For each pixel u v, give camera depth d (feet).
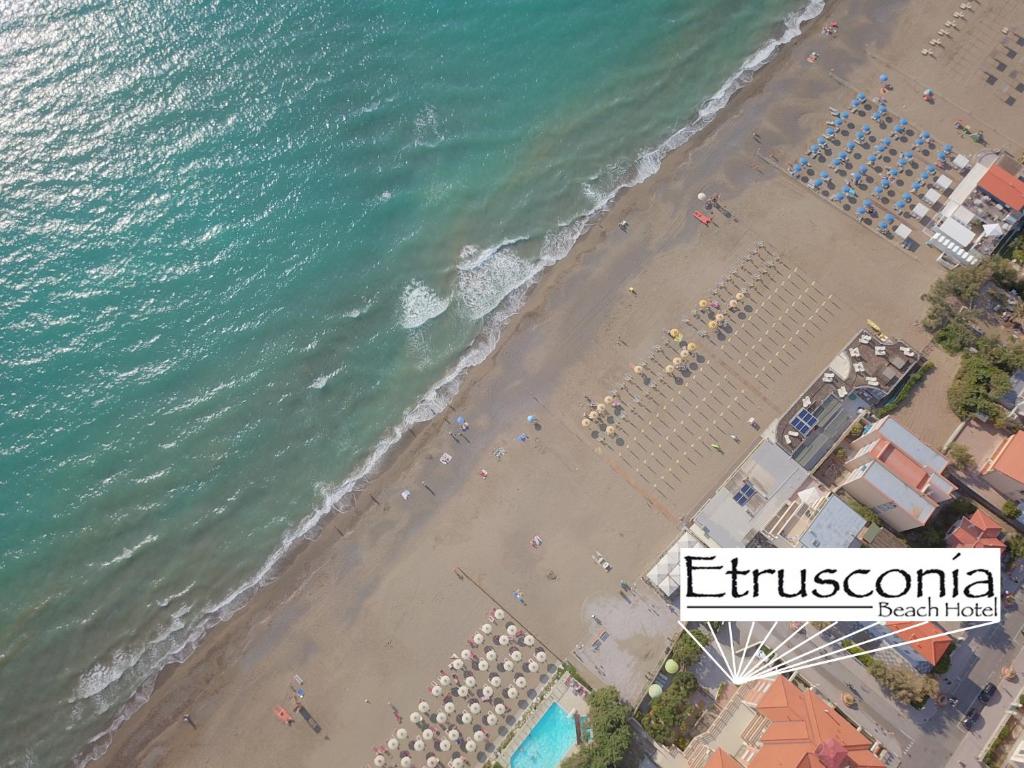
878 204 256.32
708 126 273.54
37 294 244.63
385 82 276.41
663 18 289.74
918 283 247.29
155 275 249.34
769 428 230.89
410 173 267.59
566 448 235.40
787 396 238.27
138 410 237.66
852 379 231.71
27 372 237.66
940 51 276.00
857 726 205.36
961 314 235.20
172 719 213.66
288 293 251.60
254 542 228.84
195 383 241.35
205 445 236.43
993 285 242.37
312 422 240.32
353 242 258.37
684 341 244.42
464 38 284.00
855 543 206.90
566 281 254.06
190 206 256.52
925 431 230.89
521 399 240.94
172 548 227.20
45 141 259.60
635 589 221.87
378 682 215.72
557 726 208.13
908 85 272.10
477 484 232.53
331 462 236.84
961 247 242.78
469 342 248.11
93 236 250.98
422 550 226.99
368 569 225.76
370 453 237.45
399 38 281.74
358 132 269.64
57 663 216.95
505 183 267.39
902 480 201.57
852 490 216.13
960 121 265.54
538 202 264.72
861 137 265.34
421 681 215.51
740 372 240.94
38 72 266.36
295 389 242.99
